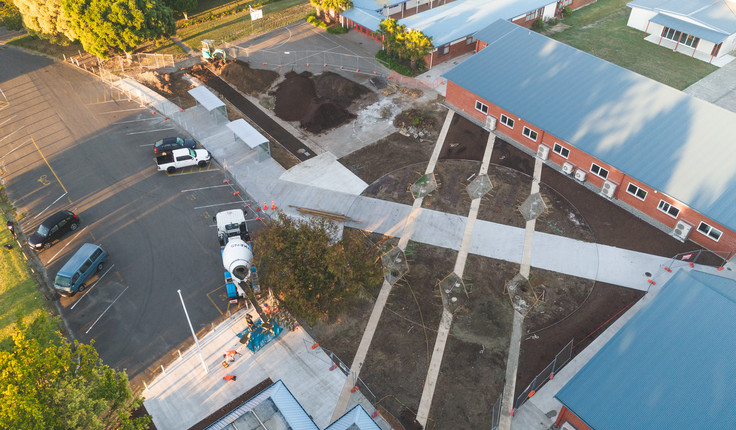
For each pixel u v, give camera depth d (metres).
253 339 36.34
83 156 53.62
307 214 46.47
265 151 52.41
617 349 30.80
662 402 27.92
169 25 69.31
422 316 37.94
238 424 27.23
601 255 41.75
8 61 70.44
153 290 40.28
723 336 30.36
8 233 45.44
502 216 45.38
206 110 59.88
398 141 54.09
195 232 45.12
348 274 32.97
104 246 43.97
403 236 44.03
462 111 57.94
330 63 67.19
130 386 34.16
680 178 41.97
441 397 33.22
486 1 74.56
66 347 30.11
